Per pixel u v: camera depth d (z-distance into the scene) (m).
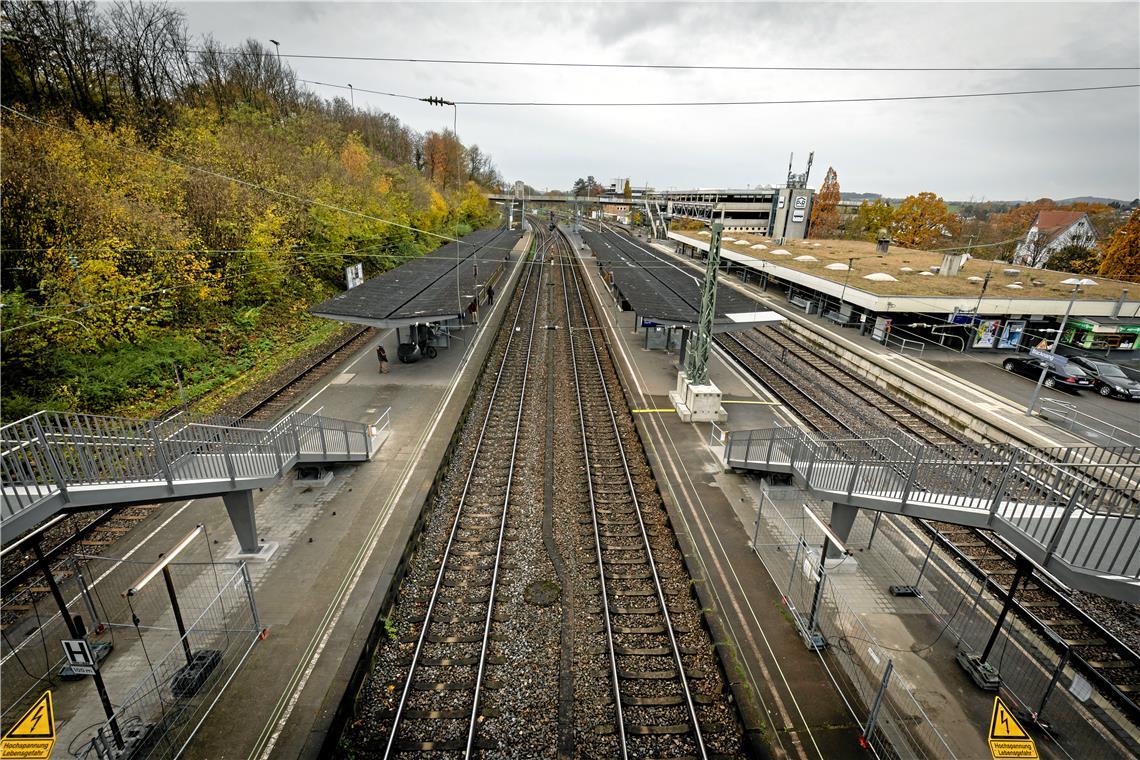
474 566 13.23
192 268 25.25
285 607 11.17
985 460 10.30
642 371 27.20
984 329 32.97
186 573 12.16
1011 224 92.75
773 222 86.88
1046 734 9.05
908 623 11.30
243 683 9.45
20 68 30.75
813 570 10.97
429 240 57.28
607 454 18.81
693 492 16.11
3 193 19.77
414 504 14.85
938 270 41.31
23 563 12.36
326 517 14.27
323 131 55.66
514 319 38.09
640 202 86.50
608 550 13.79
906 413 23.50
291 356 27.53
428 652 10.77
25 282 20.45
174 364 20.11
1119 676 10.39
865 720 9.08
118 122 33.50
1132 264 45.62
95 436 9.03
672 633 10.98
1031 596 12.45
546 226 125.38
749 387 25.45
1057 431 20.94
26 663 9.73
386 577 12.02
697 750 8.88
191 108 41.78
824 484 12.66
